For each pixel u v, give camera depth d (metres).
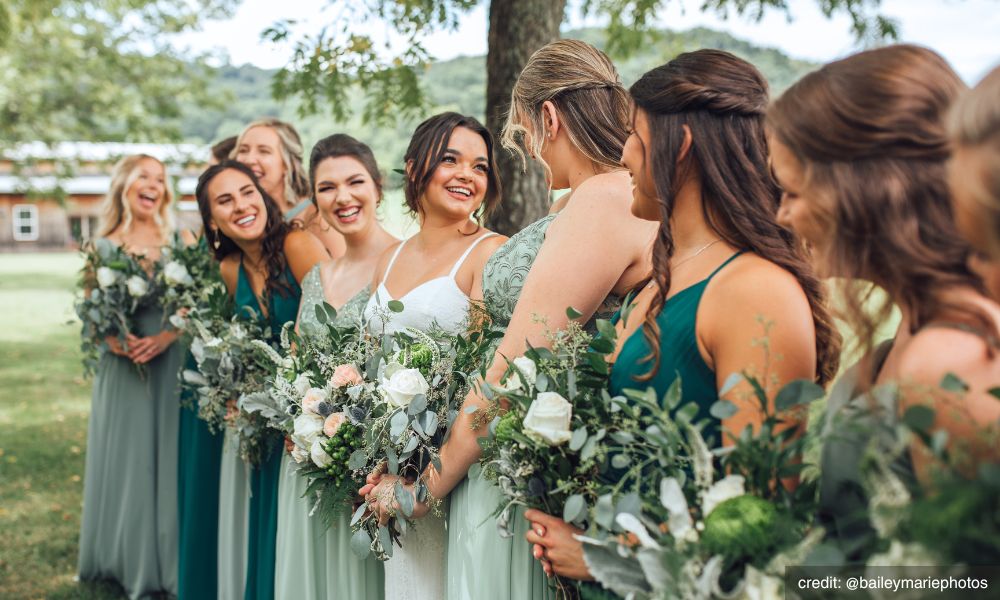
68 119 14.43
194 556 3.76
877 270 1.31
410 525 2.48
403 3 5.19
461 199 2.67
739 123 1.64
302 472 2.69
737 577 1.35
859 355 1.38
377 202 3.28
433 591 2.55
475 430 2.12
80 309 4.42
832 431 1.31
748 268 1.56
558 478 1.75
